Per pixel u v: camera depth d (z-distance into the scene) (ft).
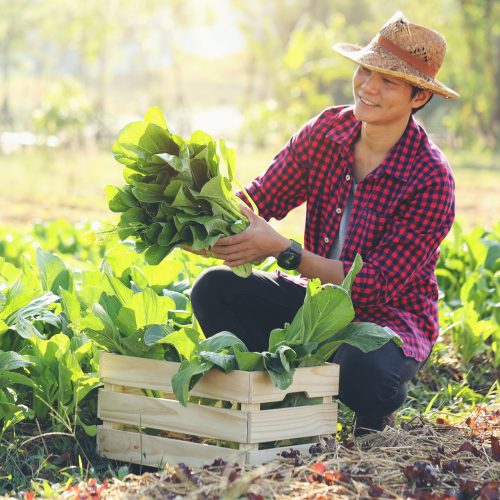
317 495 10.90
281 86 117.70
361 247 13.83
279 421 12.32
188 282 16.75
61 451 13.44
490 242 23.09
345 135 14.11
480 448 13.29
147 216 12.73
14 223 46.52
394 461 12.33
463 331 19.13
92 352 14.30
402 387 13.53
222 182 12.26
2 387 13.08
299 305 14.46
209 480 11.32
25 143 105.70
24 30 171.73
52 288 15.30
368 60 13.34
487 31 114.73
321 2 153.07
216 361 11.78
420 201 13.53
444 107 161.48
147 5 138.10
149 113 12.35
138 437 12.94
